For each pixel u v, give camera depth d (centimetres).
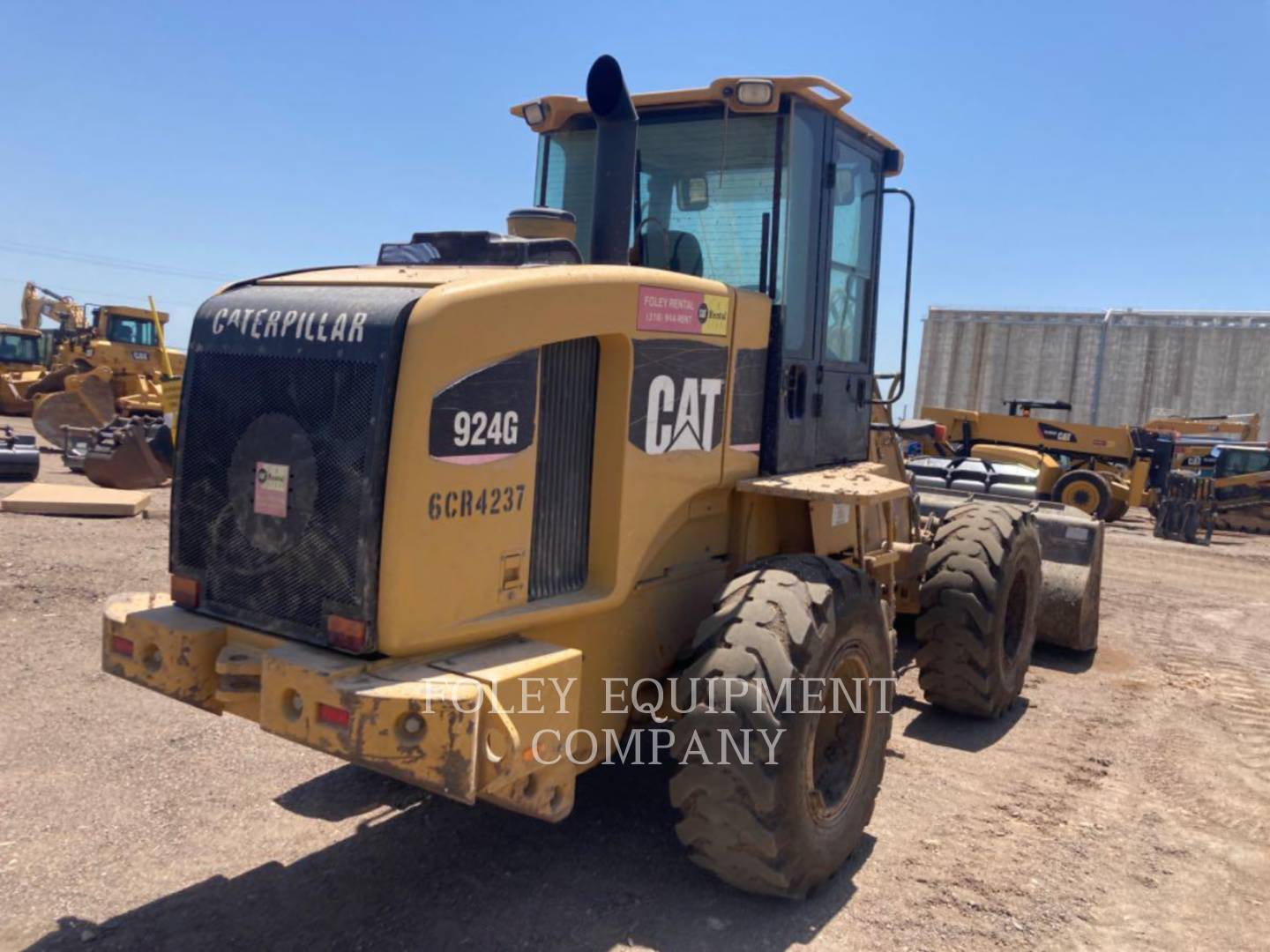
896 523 571
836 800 355
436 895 339
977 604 505
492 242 348
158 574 776
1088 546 695
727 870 327
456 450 279
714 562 393
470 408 281
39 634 605
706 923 327
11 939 303
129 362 2178
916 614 612
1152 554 1368
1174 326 2270
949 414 1891
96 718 480
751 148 409
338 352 278
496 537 294
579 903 337
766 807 312
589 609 321
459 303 276
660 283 336
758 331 391
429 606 276
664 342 340
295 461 285
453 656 285
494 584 295
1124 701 606
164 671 306
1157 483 1842
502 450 293
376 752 254
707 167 420
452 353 274
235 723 487
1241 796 460
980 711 530
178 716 491
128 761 436
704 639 332
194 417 314
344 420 275
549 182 479
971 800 441
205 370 312
